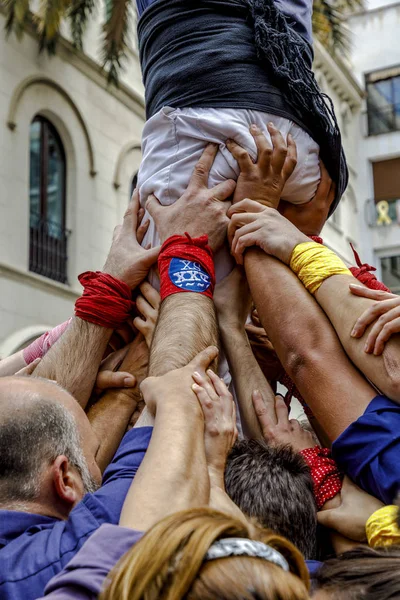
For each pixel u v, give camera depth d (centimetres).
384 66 2084
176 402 166
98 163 1251
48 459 158
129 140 1334
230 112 213
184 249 205
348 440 174
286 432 196
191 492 144
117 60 1101
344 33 1135
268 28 214
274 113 214
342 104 1997
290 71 216
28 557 144
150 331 209
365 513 170
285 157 214
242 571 103
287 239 200
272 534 114
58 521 154
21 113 1108
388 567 118
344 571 120
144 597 101
